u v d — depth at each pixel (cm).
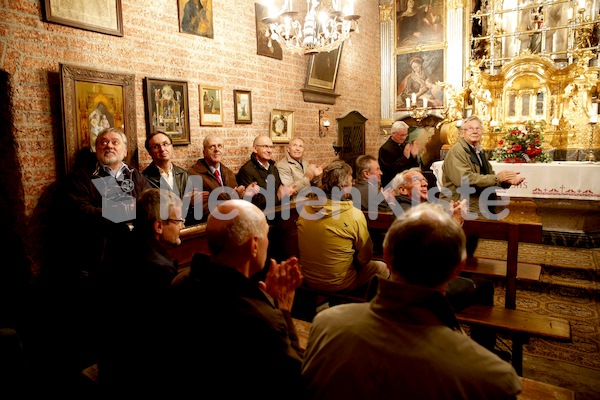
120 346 158
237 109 515
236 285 137
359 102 846
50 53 323
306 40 414
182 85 439
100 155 320
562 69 749
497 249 567
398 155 619
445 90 834
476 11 915
